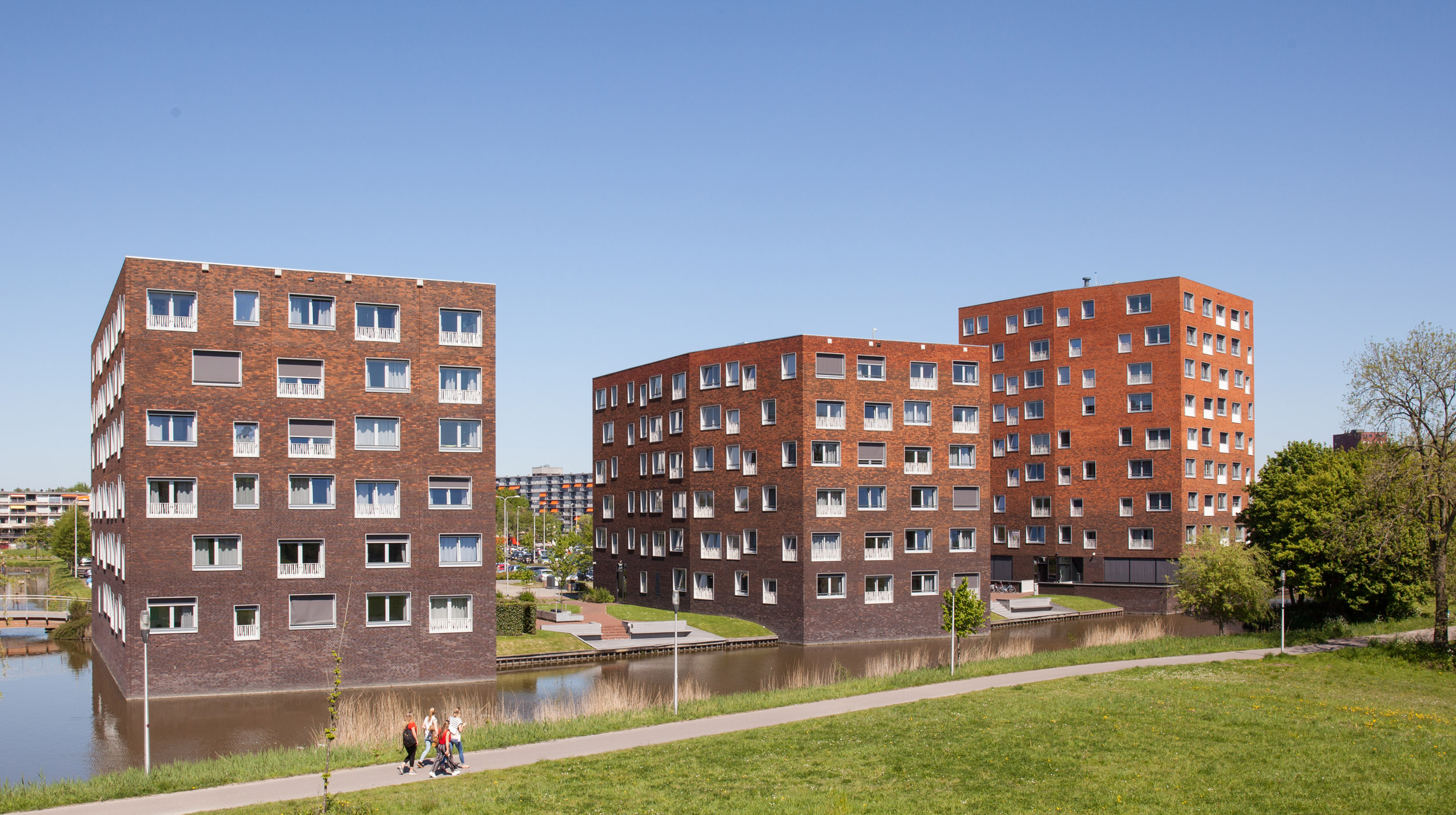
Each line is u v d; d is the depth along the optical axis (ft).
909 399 225.15
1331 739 95.14
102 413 183.52
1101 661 152.97
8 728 125.70
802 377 214.69
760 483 222.48
